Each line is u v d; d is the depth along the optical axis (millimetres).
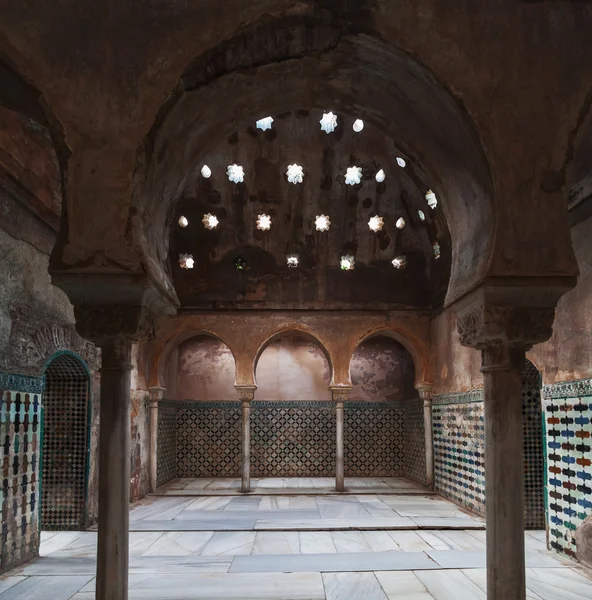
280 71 4449
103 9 3936
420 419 12445
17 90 4070
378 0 3945
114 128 3910
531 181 3990
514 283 3938
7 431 6000
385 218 11688
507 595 3889
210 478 13461
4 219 5961
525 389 8516
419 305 12008
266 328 11883
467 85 3984
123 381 4102
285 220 11750
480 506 8781
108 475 3982
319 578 5730
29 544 6457
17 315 6242
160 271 4281
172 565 6207
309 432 13922
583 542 6008
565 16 4043
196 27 3922
